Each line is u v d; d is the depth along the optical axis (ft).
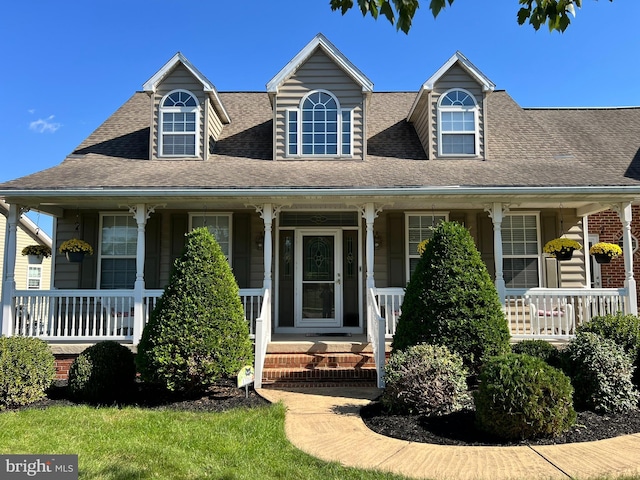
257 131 39.27
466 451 15.51
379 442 16.56
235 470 13.85
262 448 15.76
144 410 20.90
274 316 35.58
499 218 30.12
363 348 28.50
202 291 22.85
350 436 17.21
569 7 14.58
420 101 36.94
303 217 36.40
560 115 45.37
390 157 35.65
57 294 28.53
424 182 29.04
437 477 13.29
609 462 14.20
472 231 36.06
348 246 36.42
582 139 40.63
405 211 36.27
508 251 35.86
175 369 21.95
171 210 35.99
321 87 35.63
